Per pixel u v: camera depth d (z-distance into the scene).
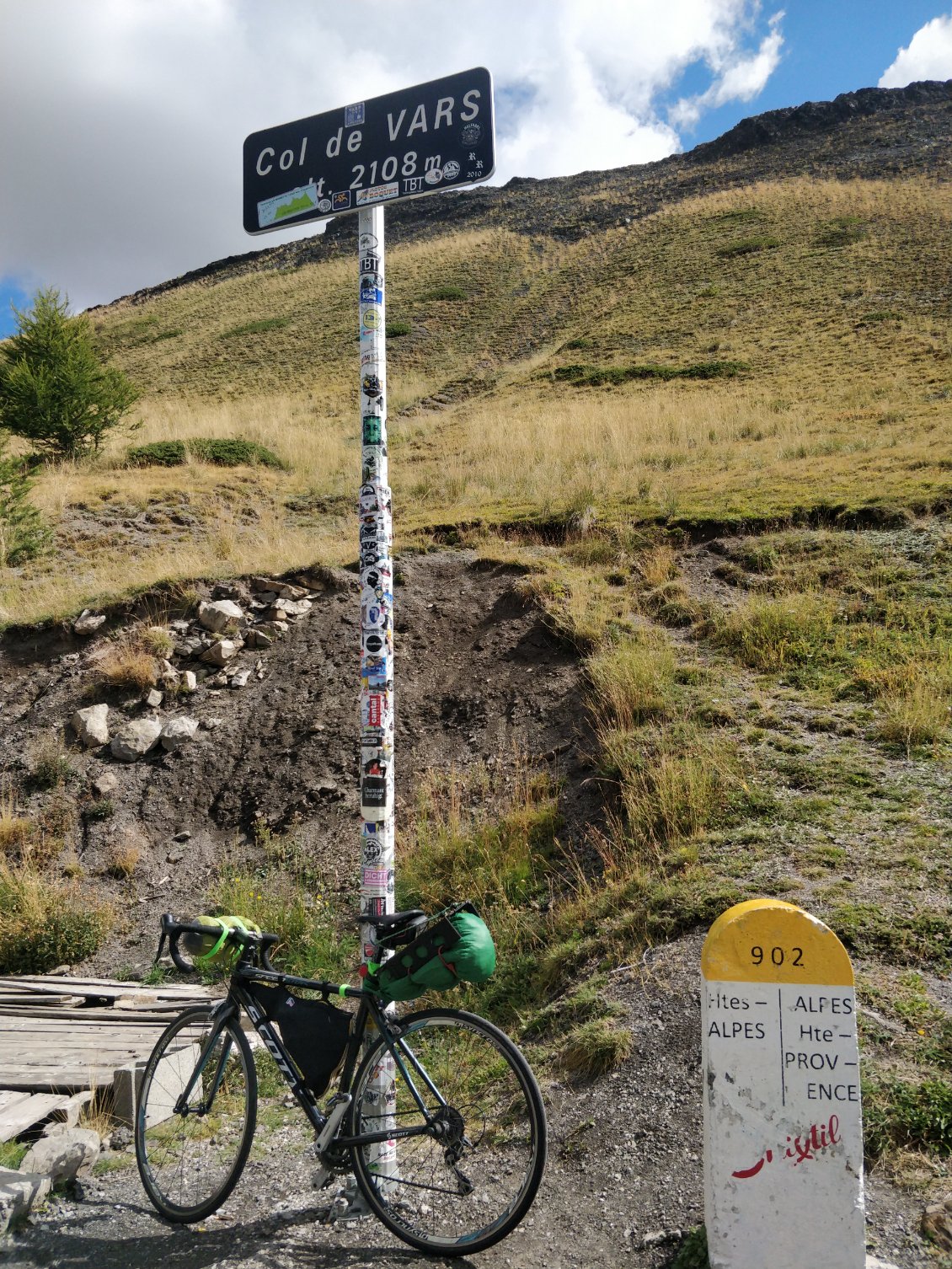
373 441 3.96
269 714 9.77
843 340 29.09
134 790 9.16
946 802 6.07
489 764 8.44
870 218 44.00
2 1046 5.20
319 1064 3.49
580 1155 3.68
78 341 20.66
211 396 36.12
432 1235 3.27
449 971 3.27
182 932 3.70
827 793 6.38
